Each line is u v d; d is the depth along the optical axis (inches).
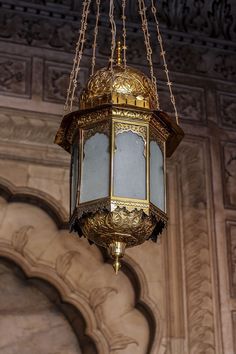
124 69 159.5
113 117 150.6
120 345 234.8
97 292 239.1
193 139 266.8
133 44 275.6
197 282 243.0
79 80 261.4
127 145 149.0
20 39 261.6
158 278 241.6
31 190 240.8
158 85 272.1
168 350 232.8
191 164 261.7
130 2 276.7
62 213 241.0
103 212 144.2
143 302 237.3
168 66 277.1
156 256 244.2
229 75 284.0
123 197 143.6
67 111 251.9
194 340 235.1
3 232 237.8
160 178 153.9
